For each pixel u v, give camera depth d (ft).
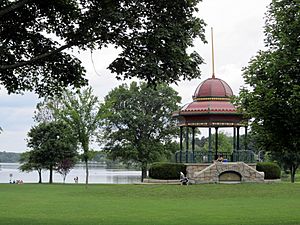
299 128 47.80
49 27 50.72
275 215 68.23
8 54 50.11
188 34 45.37
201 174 131.23
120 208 80.74
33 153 197.16
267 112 47.83
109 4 43.04
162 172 138.21
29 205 86.63
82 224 58.13
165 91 224.53
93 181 221.05
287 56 46.39
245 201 92.63
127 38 44.45
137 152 215.10
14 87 53.67
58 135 199.00
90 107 147.84
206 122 138.00
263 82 47.98
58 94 55.98
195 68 46.37
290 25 47.11
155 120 223.30
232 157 138.31
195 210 76.48
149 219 64.18
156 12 44.42
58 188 140.46
